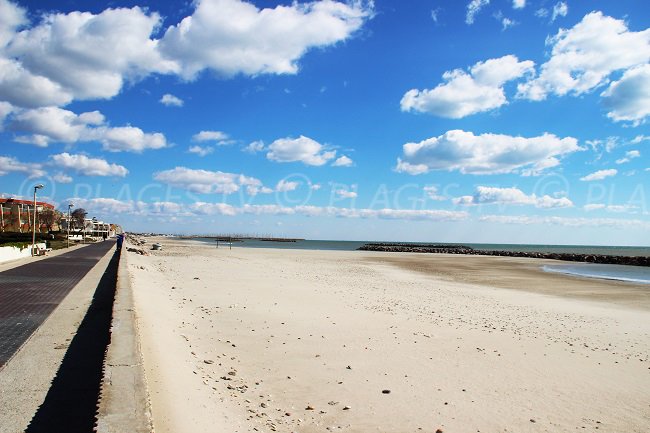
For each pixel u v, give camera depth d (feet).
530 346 38.24
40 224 340.39
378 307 54.75
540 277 118.73
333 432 20.48
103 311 37.86
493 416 23.38
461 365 31.71
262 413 21.71
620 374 31.58
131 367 17.71
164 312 40.98
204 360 28.73
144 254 147.64
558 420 23.38
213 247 287.69
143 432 12.04
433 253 327.67
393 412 23.16
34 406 18.03
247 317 44.14
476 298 70.13
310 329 40.37
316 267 126.93
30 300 43.45
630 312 60.75
